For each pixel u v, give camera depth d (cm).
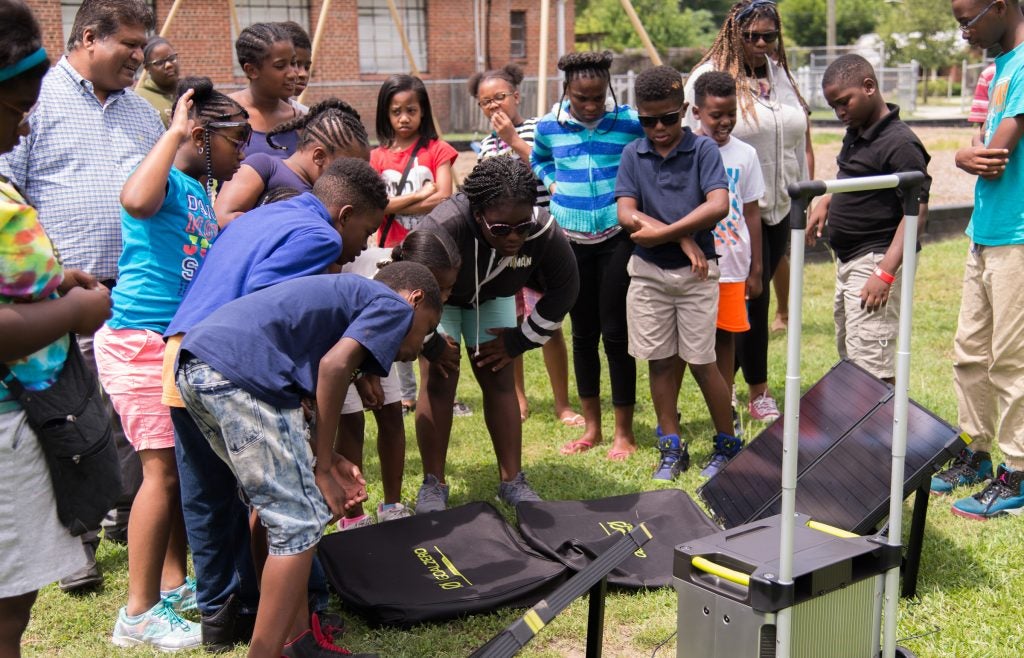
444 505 446
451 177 570
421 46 2648
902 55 4228
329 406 288
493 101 605
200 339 283
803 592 271
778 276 754
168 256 350
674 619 355
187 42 2236
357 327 290
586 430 546
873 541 294
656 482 487
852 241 487
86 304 254
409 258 373
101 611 376
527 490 460
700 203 471
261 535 349
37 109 396
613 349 519
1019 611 351
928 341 707
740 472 425
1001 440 433
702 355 482
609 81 509
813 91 3005
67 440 254
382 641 346
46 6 1966
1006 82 419
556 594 286
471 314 446
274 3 2373
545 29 679
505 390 458
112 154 409
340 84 2394
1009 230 422
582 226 509
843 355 519
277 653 288
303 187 393
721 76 507
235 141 358
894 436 292
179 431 322
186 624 351
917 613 352
